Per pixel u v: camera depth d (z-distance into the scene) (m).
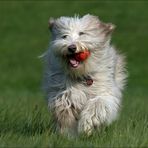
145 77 44.31
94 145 11.88
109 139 12.71
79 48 13.16
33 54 49.66
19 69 46.94
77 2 59.53
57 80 13.90
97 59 13.71
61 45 13.13
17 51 50.47
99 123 13.52
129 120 15.20
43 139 12.27
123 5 58.69
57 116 13.86
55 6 58.81
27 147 11.22
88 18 13.77
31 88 42.91
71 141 12.15
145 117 15.87
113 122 14.47
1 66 47.69
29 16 57.16
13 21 56.41
